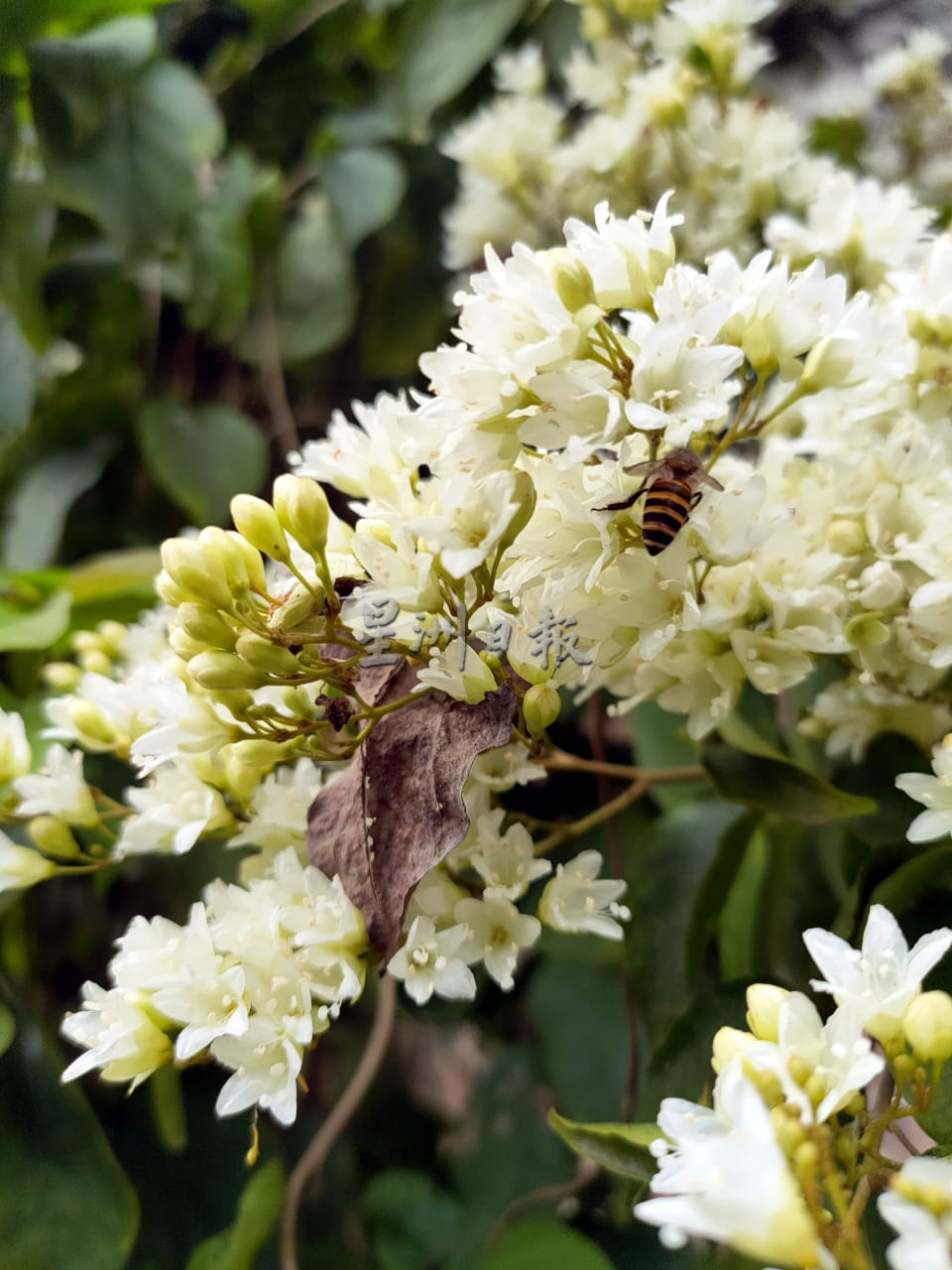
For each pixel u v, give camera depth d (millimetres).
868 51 288
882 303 175
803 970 168
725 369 128
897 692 162
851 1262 109
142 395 268
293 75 272
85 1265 165
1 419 263
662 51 223
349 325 266
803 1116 113
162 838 157
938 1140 129
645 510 127
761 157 214
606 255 135
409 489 141
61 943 233
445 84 259
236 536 135
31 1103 173
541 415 129
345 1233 226
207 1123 212
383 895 136
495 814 145
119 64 213
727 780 162
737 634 145
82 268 257
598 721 197
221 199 258
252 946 135
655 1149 114
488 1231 221
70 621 215
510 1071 238
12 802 172
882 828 166
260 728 142
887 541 155
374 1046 187
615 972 225
